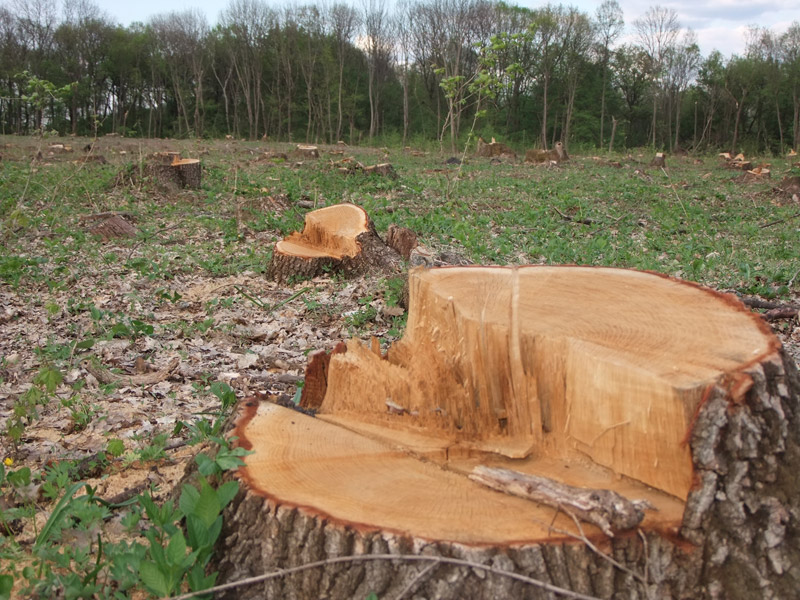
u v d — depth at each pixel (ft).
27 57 207.72
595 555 6.34
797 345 18.07
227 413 12.27
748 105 206.90
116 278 25.73
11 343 18.11
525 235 34.53
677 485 6.81
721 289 23.35
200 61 214.48
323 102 211.61
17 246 29.71
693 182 65.62
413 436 8.43
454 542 6.28
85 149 79.15
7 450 11.73
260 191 45.85
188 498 7.21
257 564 6.91
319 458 7.79
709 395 6.41
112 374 15.61
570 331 7.82
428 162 88.28
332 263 25.48
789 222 40.55
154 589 6.56
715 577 6.36
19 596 7.70
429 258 22.72
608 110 211.41
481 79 46.83
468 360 8.33
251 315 21.38
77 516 8.62
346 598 6.41
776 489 6.42
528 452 7.81
